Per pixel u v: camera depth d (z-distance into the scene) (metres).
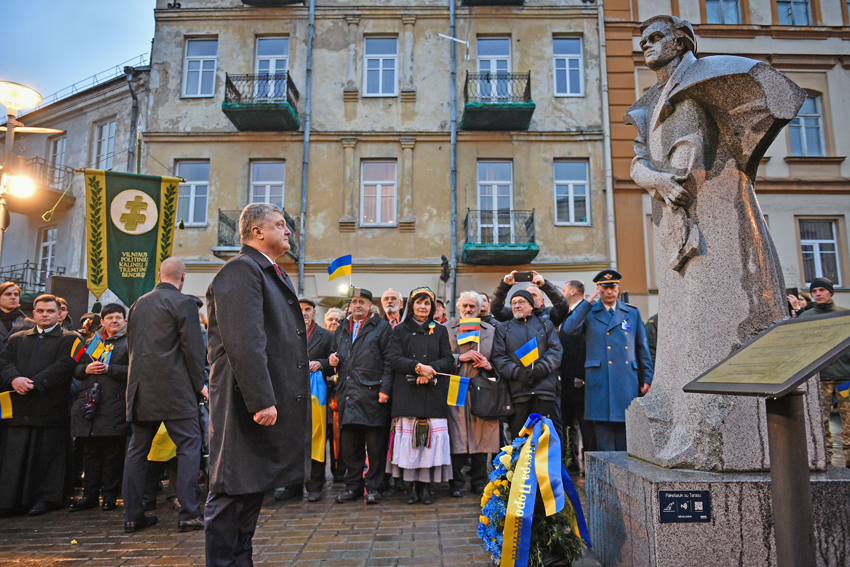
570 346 5.69
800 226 15.20
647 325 6.32
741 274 2.84
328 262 14.74
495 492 3.14
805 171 15.28
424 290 5.19
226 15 15.80
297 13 15.79
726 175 2.94
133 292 5.76
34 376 4.75
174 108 15.55
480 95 15.33
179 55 15.77
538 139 15.22
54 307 5.04
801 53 15.62
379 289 14.72
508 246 14.11
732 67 2.81
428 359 4.97
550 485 2.97
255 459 2.57
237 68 15.63
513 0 15.55
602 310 5.06
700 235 2.94
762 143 2.85
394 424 4.99
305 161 15.05
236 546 2.65
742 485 2.46
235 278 2.64
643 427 3.04
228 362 2.64
